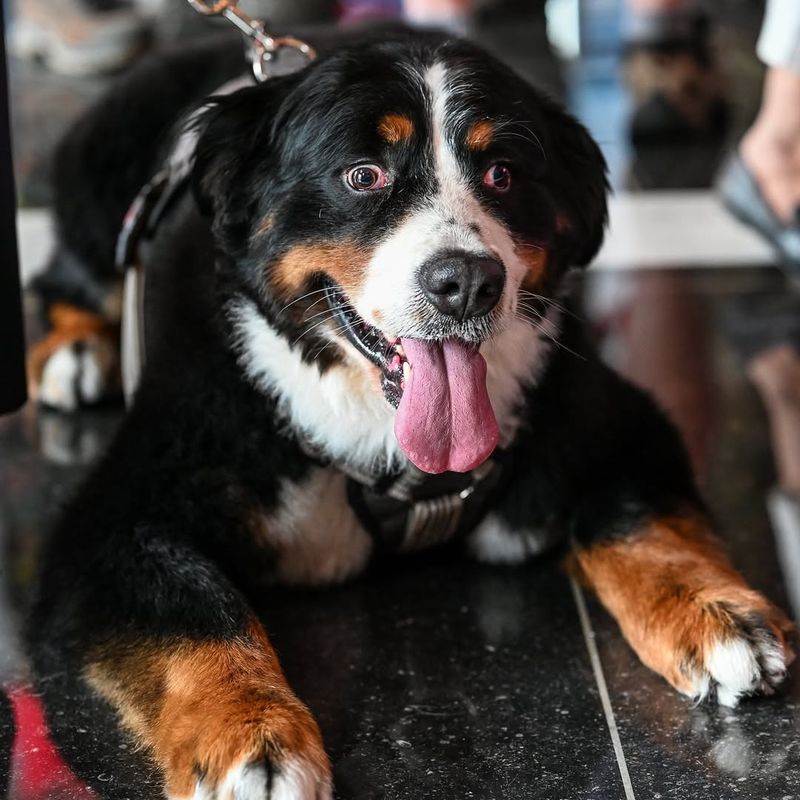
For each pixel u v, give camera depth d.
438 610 2.59
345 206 2.39
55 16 7.11
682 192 5.80
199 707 2.05
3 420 3.58
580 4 8.55
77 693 2.30
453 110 2.39
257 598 2.64
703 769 2.04
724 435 3.43
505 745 2.13
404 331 2.30
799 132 4.39
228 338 2.51
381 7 7.82
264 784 1.88
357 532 2.64
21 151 5.97
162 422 2.47
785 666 2.21
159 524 2.38
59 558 2.44
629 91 6.65
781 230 4.46
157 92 3.54
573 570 2.67
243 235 2.54
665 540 2.50
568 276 2.76
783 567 2.72
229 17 2.83
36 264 4.62
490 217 2.39
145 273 2.78
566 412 2.66
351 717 2.22
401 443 2.34
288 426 2.49
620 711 2.21
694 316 4.34
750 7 9.70
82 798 2.01
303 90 2.46
